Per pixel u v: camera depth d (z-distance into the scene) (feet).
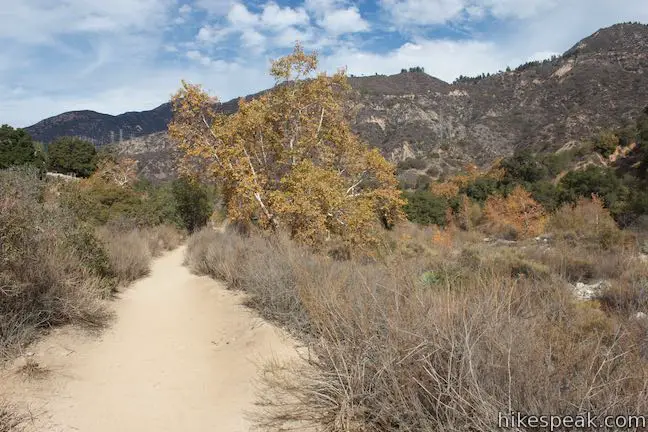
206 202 125.90
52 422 12.30
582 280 39.24
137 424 12.96
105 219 77.92
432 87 575.38
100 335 21.58
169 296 36.22
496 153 379.14
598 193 136.26
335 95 72.90
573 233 81.82
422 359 10.66
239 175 62.08
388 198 68.90
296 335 20.56
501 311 11.98
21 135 170.91
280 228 53.88
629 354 11.07
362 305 13.94
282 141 69.82
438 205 152.35
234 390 15.62
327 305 14.92
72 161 217.56
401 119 481.05
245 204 64.54
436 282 16.75
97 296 24.82
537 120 419.95
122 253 43.86
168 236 96.89
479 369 10.25
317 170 57.67
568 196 138.92
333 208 57.06
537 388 9.46
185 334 23.90
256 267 30.71
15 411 12.50
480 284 14.44
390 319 12.23
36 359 16.65
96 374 16.60
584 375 9.87
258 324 22.94
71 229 28.45
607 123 335.26
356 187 73.51
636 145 185.88
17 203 19.66
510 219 120.88
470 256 41.60
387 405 11.38
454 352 10.59
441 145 405.80
